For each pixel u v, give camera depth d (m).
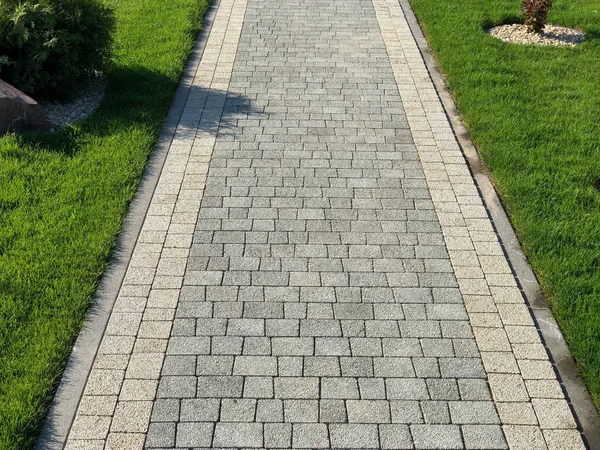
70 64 8.19
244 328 5.06
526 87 8.93
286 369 4.71
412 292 5.47
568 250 5.90
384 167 7.24
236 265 5.72
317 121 8.16
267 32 10.82
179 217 6.32
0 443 4.09
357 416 4.38
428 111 8.47
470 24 10.97
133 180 6.79
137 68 9.16
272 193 6.73
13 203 6.30
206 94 8.76
